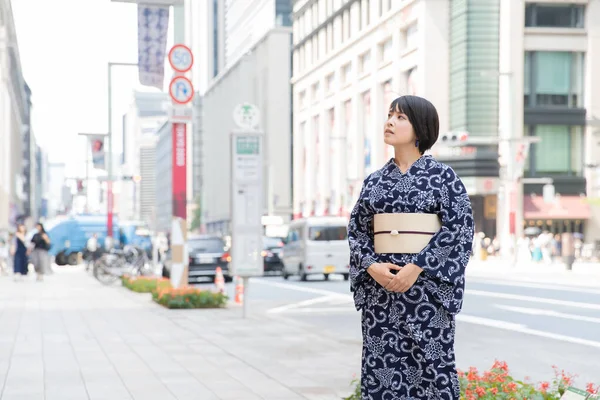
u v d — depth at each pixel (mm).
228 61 115562
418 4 49438
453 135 36375
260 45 93312
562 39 47438
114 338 10391
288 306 16281
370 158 59656
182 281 17094
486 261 41438
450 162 46938
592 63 47500
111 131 38938
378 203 3449
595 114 47625
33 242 27953
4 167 69875
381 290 3436
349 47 62969
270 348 9289
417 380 3400
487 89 46812
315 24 72875
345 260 27359
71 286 24359
